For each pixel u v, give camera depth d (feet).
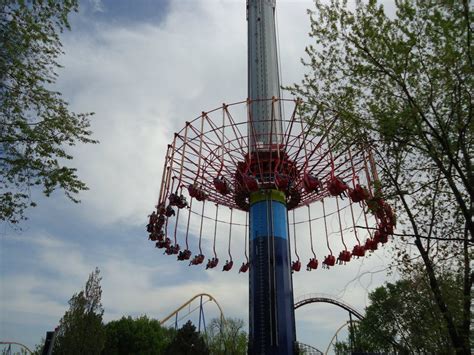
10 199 63.21
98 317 179.73
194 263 134.00
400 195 66.54
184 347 175.52
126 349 238.68
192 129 112.88
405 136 62.85
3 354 243.60
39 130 64.44
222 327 286.25
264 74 139.13
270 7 155.74
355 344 214.28
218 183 102.83
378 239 81.82
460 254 65.10
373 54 62.23
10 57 61.72
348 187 88.22
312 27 65.36
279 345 94.63
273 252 104.99
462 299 62.80
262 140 123.85
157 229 117.29
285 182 104.94
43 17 65.41
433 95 61.77
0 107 61.62
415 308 86.28
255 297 101.86
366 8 61.67
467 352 59.82
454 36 56.80
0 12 61.62
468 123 56.75
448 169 61.11
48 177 65.00
